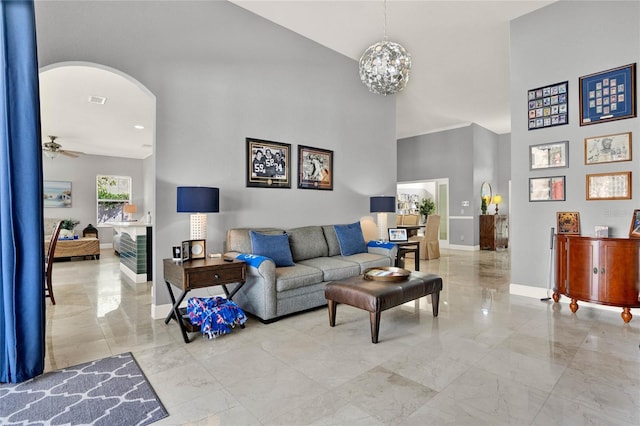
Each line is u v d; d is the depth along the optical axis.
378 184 5.59
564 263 3.51
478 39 4.59
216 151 3.69
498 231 8.76
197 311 2.84
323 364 2.27
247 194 3.96
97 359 2.36
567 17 3.71
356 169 5.26
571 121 3.69
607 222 3.45
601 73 3.47
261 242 3.53
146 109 5.59
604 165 3.47
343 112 5.08
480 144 9.04
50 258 3.70
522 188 4.07
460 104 7.24
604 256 3.14
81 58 2.91
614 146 3.40
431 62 5.29
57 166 9.15
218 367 2.23
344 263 3.84
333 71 4.95
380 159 5.63
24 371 2.06
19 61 2.08
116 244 8.30
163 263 3.23
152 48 3.27
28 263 2.10
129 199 10.21
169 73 3.37
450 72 5.64
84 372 2.17
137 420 1.67
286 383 2.02
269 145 4.16
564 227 3.71
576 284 3.35
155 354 2.45
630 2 3.32
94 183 9.66
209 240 3.65
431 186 11.48
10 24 2.04
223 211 3.76
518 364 2.25
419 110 7.67
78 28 2.90
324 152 4.80
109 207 9.89
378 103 5.63
